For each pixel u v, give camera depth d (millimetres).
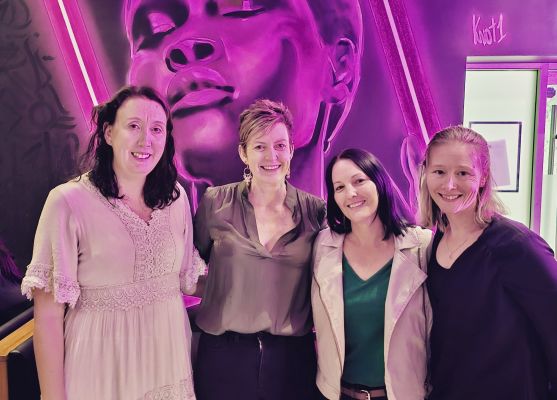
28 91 2389
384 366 1392
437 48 2406
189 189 2453
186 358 1399
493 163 2645
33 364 1739
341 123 2438
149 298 1307
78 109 2391
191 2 2361
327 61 2400
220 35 2375
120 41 2373
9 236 2422
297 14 2377
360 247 1506
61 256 1182
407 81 2416
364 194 1427
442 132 1364
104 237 1237
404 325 1385
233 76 2395
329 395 1458
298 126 2426
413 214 2455
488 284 1256
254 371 1543
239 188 1655
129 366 1255
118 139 1252
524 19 2393
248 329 1550
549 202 2914
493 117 2623
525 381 1233
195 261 1563
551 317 1187
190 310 2393
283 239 1597
